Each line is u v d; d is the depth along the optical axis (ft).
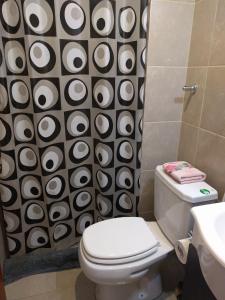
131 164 5.02
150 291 4.50
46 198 4.87
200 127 4.35
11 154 4.43
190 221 3.72
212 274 2.25
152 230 4.56
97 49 4.29
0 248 4.90
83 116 4.79
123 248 3.81
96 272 3.64
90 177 5.34
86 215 5.61
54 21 3.99
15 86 4.19
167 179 4.14
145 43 4.10
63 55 4.24
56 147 4.69
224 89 3.70
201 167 4.41
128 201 5.39
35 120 4.29
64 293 4.75
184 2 4.19
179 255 3.54
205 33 4.02
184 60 4.55
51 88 4.29
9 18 3.83
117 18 4.13
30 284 4.92
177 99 4.78
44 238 5.41
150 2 4.01
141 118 4.56
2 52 3.90
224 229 2.67
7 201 4.70
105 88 4.39
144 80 4.41
